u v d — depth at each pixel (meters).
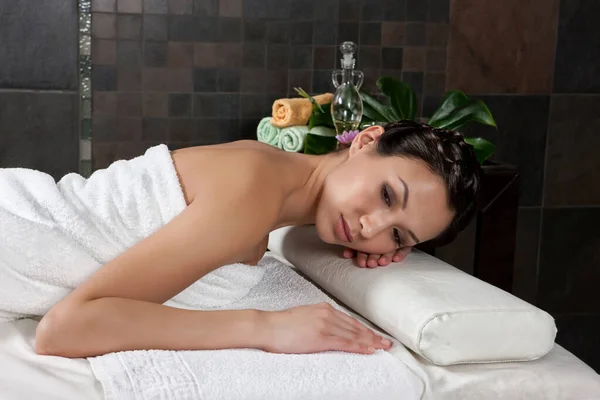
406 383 1.19
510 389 1.26
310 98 2.19
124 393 1.07
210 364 1.15
